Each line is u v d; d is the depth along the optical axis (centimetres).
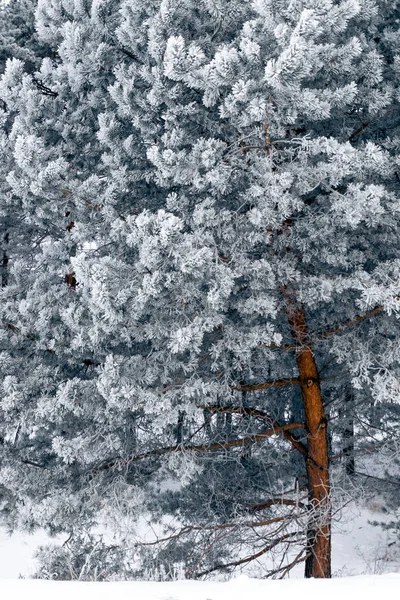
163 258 509
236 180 579
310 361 764
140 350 717
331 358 848
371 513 1294
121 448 702
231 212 583
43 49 1062
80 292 641
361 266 616
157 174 589
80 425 697
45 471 705
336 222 575
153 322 600
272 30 503
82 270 506
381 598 335
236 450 805
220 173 545
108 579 659
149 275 511
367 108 638
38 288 739
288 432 805
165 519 981
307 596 346
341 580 394
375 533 1237
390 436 874
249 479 855
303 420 926
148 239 491
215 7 550
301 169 538
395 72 621
